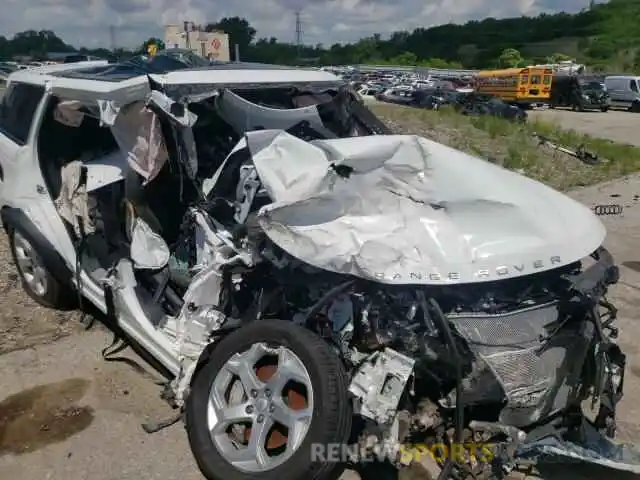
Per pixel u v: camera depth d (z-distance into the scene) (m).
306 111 4.25
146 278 3.98
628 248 6.93
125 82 3.98
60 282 4.64
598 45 79.00
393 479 3.12
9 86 5.29
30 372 4.07
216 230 3.52
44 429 3.54
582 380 3.20
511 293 3.12
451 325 2.97
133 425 3.59
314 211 3.20
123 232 4.30
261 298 3.29
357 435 2.97
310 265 3.10
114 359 4.25
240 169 3.59
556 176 10.70
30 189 4.72
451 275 2.96
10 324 4.66
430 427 3.03
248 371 3.03
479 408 3.10
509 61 72.88
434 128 14.06
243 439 3.09
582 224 3.42
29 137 4.70
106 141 4.74
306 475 2.70
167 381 3.96
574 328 3.10
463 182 3.33
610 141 16.30
